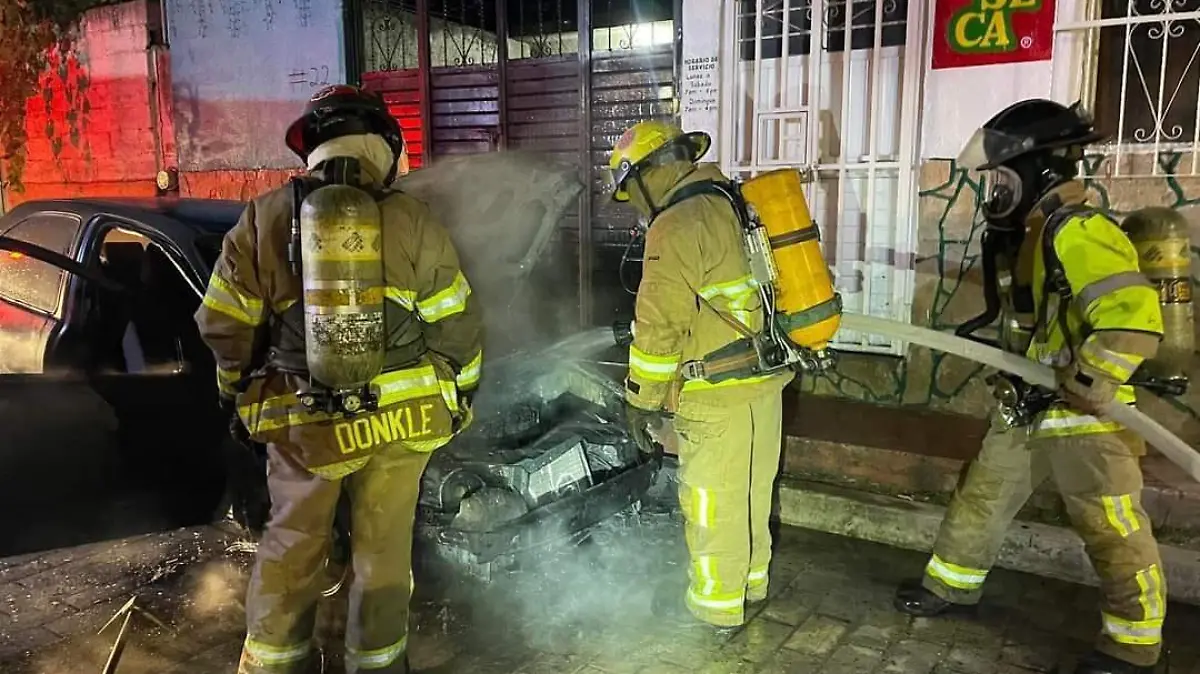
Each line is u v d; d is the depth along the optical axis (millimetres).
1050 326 2723
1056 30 4289
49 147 8922
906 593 3246
